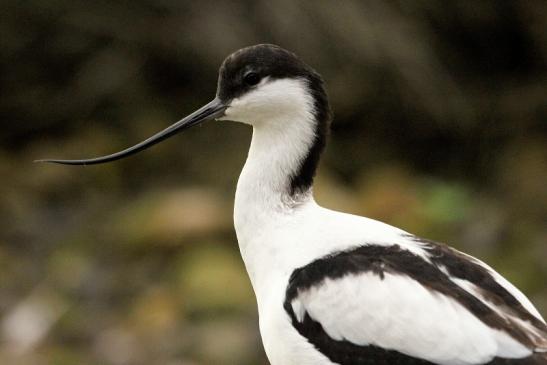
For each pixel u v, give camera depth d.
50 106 14.55
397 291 6.24
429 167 14.17
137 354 11.18
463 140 14.34
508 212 13.16
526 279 12.05
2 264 12.53
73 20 14.58
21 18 14.56
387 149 14.28
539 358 5.95
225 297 11.70
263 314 6.77
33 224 13.23
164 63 14.65
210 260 12.17
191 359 11.02
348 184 13.84
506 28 14.78
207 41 14.16
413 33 14.30
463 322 6.09
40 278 12.37
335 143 14.24
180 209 12.87
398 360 6.19
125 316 11.80
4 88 14.60
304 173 7.07
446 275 6.33
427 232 12.68
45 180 13.75
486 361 6.00
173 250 12.57
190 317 11.60
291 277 6.64
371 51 14.02
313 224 6.84
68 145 14.13
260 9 14.05
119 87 14.62
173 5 14.38
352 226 6.75
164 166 13.99
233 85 7.15
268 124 7.11
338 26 13.99
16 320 11.65
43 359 11.09
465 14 14.59
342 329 6.34
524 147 14.10
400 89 14.17
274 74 7.04
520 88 14.70
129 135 14.20
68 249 12.80
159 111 14.51
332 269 6.48
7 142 14.45
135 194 13.70
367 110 14.30
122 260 12.59
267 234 6.94
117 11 14.54
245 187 7.09
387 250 6.52
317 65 13.99
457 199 13.20
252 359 10.91
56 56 14.66
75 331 11.55
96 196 13.66
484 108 14.47
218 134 14.30
